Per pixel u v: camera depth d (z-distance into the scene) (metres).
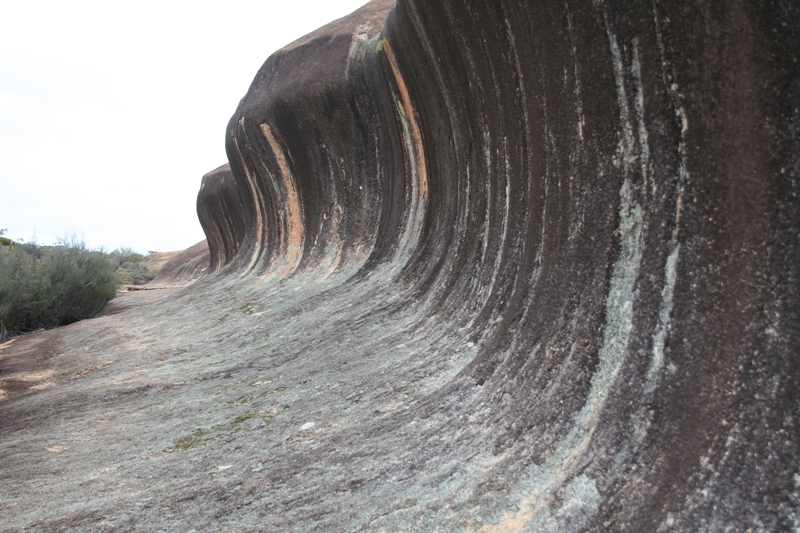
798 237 2.11
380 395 4.17
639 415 2.42
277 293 9.47
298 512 2.80
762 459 1.91
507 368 3.54
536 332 3.51
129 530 2.90
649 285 2.77
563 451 2.59
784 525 1.73
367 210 9.01
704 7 2.40
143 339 9.12
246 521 2.82
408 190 7.85
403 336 5.32
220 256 20.70
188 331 8.94
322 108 9.38
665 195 2.80
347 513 2.68
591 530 2.11
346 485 2.97
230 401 5.11
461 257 5.57
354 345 5.58
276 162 10.90
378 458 3.21
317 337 6.27
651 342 2.61
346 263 8.87
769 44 2.17
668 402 2.35
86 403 5.92
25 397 6.72
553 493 2.37
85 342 9.69
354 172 9.30
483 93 4.93
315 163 10.00
